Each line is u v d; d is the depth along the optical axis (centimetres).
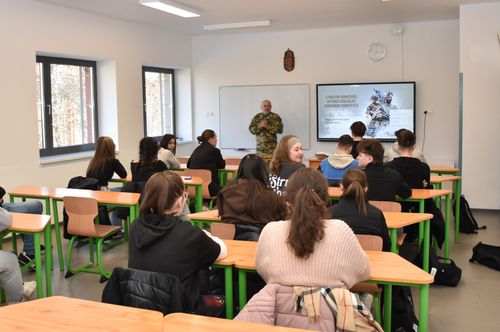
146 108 885
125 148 780
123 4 643
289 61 886
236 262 263
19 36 591
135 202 439
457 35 799
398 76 834
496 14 688
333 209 314
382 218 312
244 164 336
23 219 383
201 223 386
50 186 641
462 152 725
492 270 473
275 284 221
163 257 233
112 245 543
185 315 184
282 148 417
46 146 680
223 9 689
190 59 949
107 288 227
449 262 482
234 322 178
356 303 212
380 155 435
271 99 910
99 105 767
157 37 847
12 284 344
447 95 812
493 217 688
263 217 320
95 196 466
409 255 431
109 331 167
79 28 680
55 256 513
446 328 350
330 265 216
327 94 872
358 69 854
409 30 821
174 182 243
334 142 882
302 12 718
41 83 671
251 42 913
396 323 305
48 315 180
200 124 964
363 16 757
